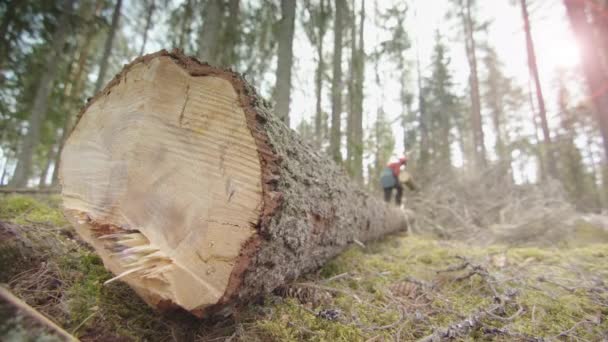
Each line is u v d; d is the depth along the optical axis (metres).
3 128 8.12
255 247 1.15
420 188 7.29
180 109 1.28
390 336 1.56
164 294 1.20
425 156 10.91
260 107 1.33
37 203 3.08
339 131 6.33
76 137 1.62
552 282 2.34
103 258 1.42
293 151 1.64
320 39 6.88
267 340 1.40
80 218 1.49
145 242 1.28
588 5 4.72
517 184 6.80
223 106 1.24
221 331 1.41
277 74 4.25
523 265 2.78
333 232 2.19
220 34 5.32
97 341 1.17
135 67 1.43
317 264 2.20
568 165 12.86
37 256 1.57
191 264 1.16
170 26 6.66
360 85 7.14
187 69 1.31
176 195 1.23
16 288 1.33
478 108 13.12
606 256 2.98
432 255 3.25
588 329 1.67
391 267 2.74
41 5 5.68
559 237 3.97
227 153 1.21
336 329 1.57
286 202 1.33
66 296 1.35
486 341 1.57
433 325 1.70
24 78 6.48
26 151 6.00
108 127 1.46
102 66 7.71
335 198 2.18
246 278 1.18
